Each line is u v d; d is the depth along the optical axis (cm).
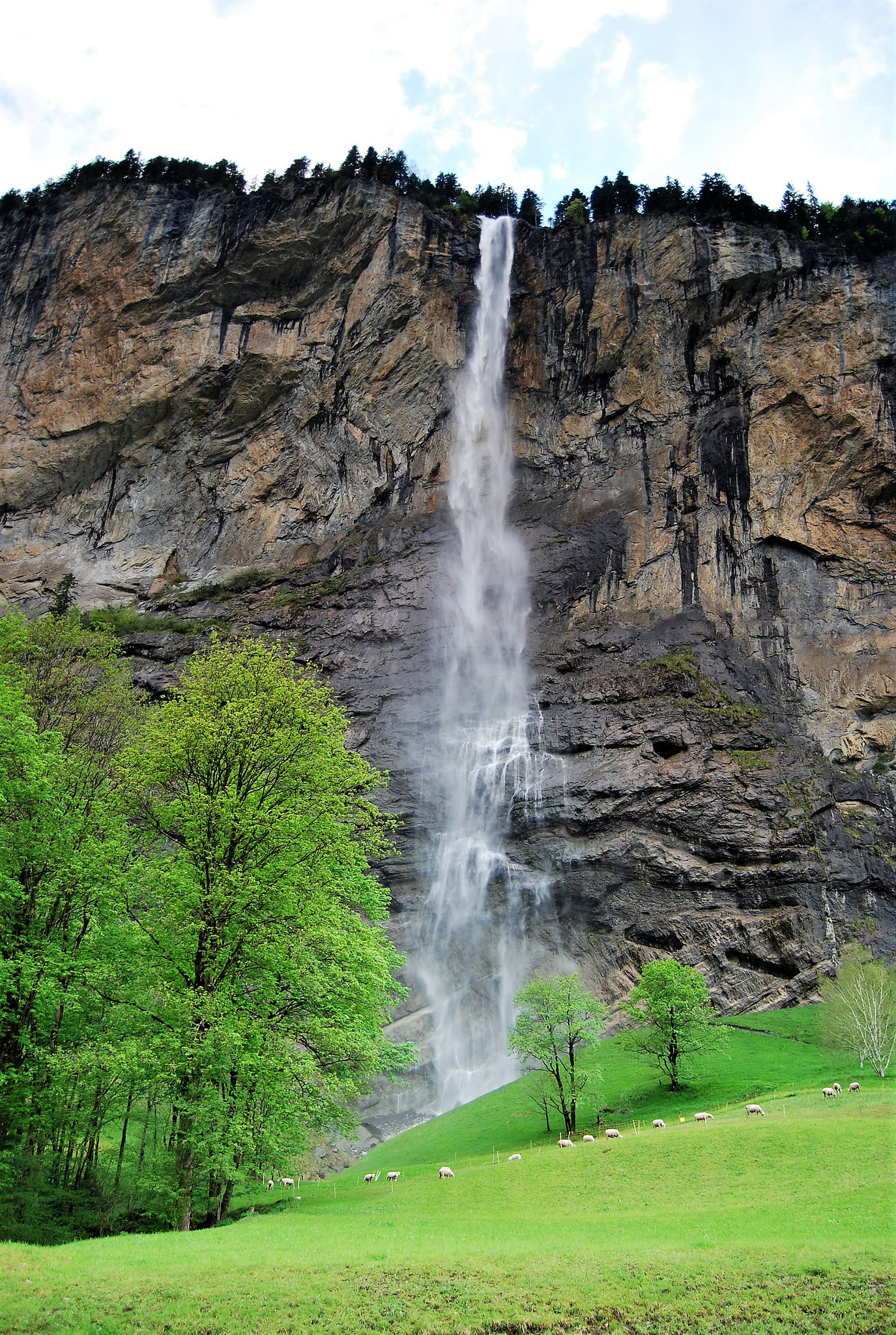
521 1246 1700
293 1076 2130
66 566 7356
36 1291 1374
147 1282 1437
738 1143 2534
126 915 2259
